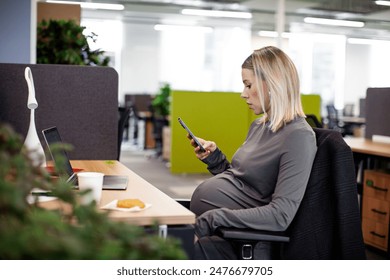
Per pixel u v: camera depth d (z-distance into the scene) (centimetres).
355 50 1150
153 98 898
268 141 164
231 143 629
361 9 691
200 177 618
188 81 1138
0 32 322
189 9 916
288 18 812
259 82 165
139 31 1093
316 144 155
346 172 148
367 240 331
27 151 68
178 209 133
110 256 58
